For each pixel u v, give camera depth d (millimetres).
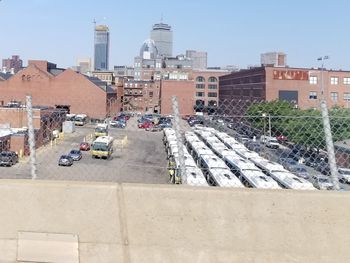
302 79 74688
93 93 71438
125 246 4535
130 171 26469
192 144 18516
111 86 87250
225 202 4516
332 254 4453
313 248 4461
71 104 37438
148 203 4551
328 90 75562
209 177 14438
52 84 74250
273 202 4500
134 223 4551
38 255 4574
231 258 4477
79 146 31000
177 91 81938
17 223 4605
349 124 9508
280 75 74000
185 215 4520
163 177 25250
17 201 4625
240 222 4496
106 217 4566
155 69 168375
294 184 9398
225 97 105250
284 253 4465
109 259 4539
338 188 5152
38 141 18250
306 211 4496
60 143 28875
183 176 5328
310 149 9375
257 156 14336
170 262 4504
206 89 114500
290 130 10031
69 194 4598
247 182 12609
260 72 76375
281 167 11406
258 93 77438
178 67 172500
